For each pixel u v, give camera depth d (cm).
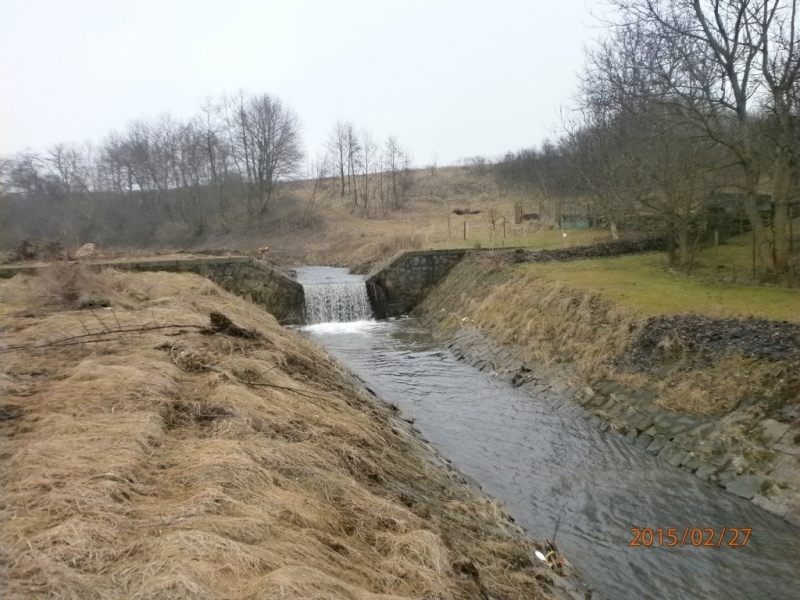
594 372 1166
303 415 700
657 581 606
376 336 1964
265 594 303
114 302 1226
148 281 1603
